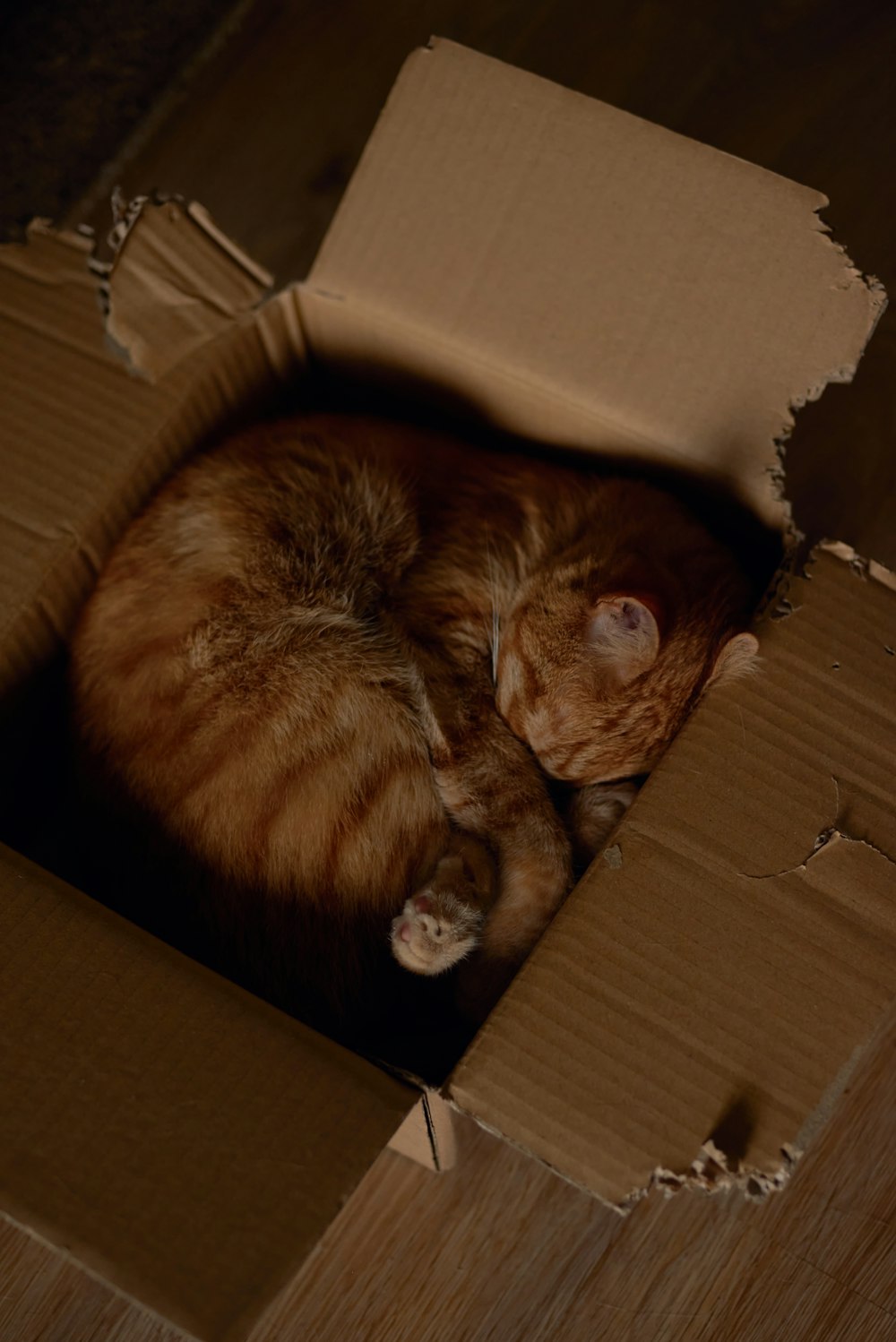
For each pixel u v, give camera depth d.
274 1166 1.17
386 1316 1.86
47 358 1.58
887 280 2.13
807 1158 1.95
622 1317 1.86
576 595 1.70
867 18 2.45
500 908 1.70
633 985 1.26
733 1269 1.89
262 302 1.64
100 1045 1.21
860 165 2.31
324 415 1.84
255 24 2.30
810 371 1.54
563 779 1.81
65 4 2.56
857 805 1.35
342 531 1.75
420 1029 1.74
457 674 1.79
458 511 1.83
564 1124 1.21
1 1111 1.18
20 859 1.31
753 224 1.55
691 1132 1.21
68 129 2.49
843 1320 1.86
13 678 1.57
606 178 1.58
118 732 1.61
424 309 1.62
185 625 1.63
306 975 1.67
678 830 1.33
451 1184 1.94
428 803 1.73
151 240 1.64
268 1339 1.84
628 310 1.58
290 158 1.88
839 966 1.29
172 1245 1.13
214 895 1.61
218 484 1.71
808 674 1.41
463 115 1.61
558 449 1.85
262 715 1.62
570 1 2.47
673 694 1.66
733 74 2.43
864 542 1.49
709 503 1.75
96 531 1.57
